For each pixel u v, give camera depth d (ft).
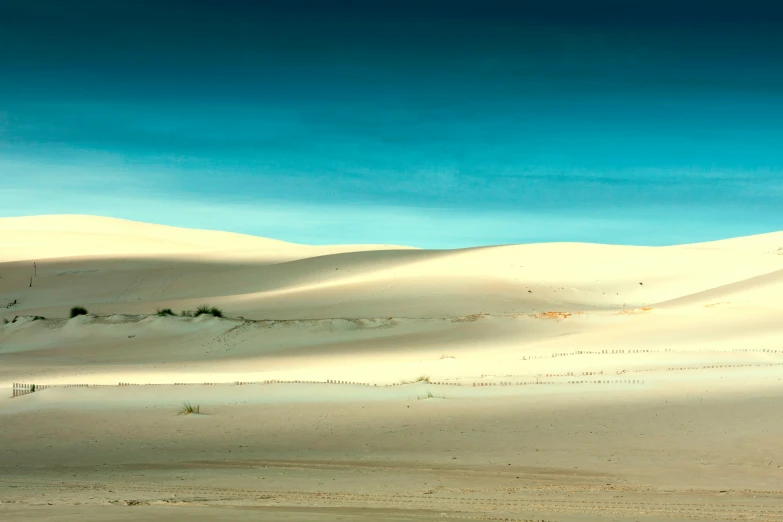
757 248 461.78
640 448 64.64
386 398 97.76
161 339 214.28
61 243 531.91
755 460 58.75
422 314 245.45
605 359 144.56
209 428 81.71
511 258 343.26
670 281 314.14
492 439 70.69
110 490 47.78
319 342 202.59
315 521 33.24
